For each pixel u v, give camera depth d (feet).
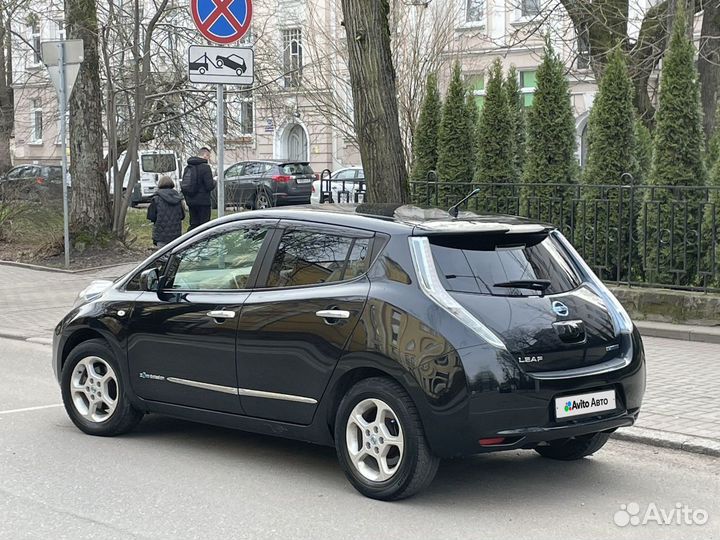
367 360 18.57
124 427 23.71
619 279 38.93
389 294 18.62
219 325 21.16
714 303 35.65
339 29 103.71
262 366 20.39
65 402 24.53
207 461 21.88
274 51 76.69
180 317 21.97
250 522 17.66
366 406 18.89
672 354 32.96
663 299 36.76
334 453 22.68
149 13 69.26
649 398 26.76
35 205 68.08
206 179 55.77
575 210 41.14
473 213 21.30
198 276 22.25
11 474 20.76
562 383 18.19
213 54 31.35
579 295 19.66
